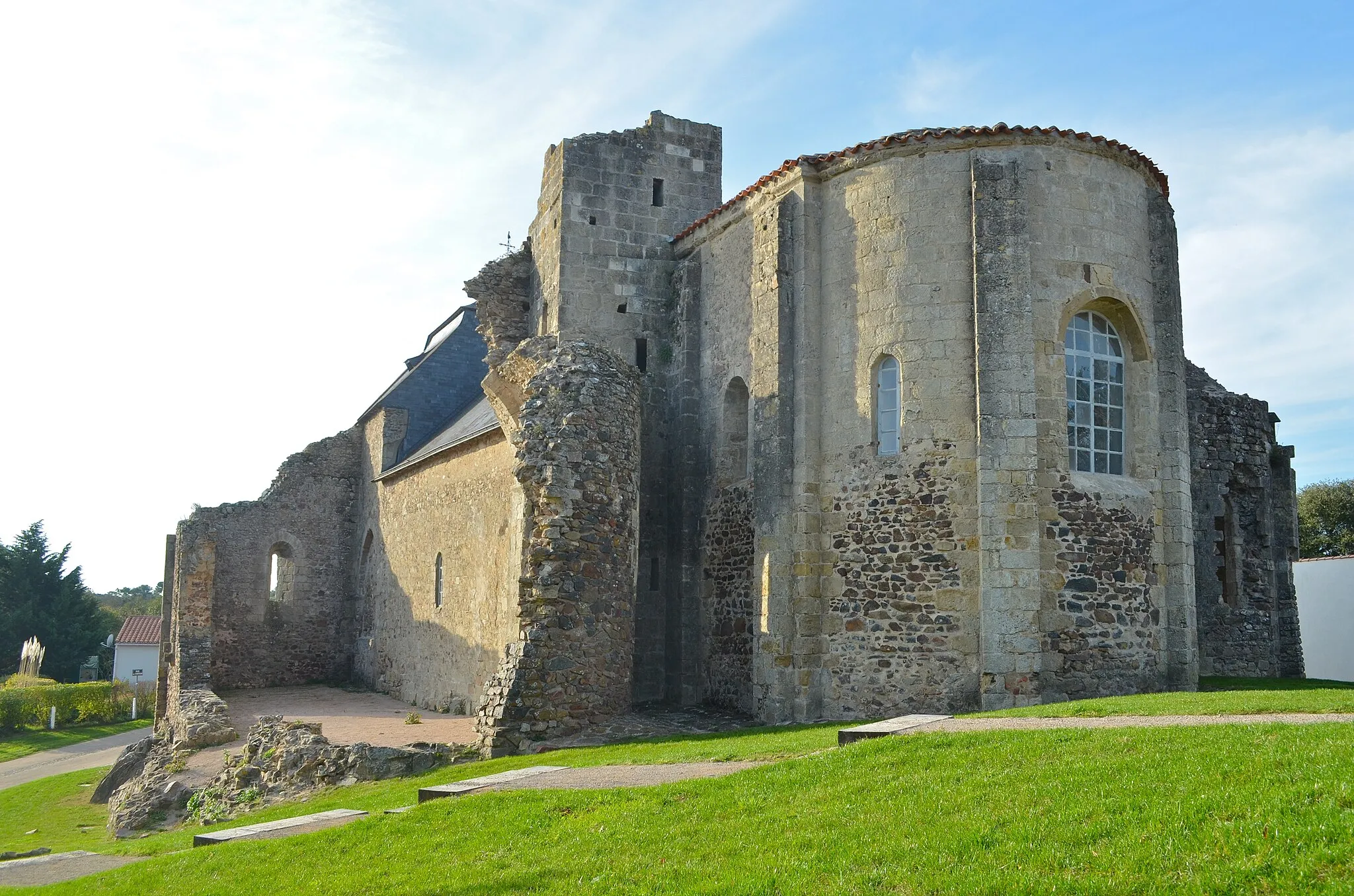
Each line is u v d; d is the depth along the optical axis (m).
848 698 16.38
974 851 7.21
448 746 16.02
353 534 36.00
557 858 8.60
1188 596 16.62
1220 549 21.78
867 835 7.90
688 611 20.66
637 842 8.70
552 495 16.70
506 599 20.78
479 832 9.78
